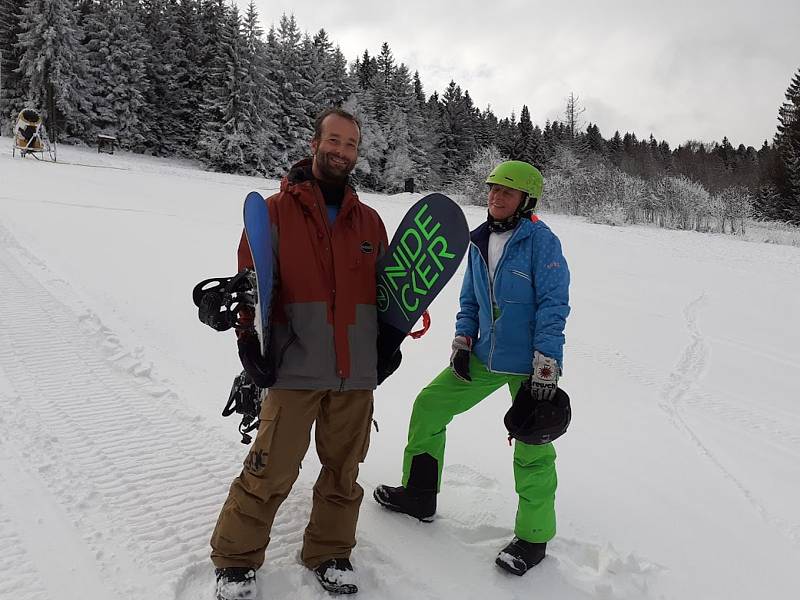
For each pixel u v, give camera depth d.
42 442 3.04
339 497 2.25
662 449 3.84
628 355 6.22
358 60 66.44
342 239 2.19
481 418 4.07
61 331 4.75
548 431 2.25
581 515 2.87
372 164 45.66
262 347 1.94
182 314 5.58
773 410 4.84
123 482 2.75
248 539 2.07
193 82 41.34
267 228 2.04
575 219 25.00
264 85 38.28
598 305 8.61
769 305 9.45
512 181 2.40
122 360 4.30
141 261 7.56
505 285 2.42
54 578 2.08
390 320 2.27
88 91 36.09
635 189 26.94
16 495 2.56
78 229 9.01
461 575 2.32
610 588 2.27
